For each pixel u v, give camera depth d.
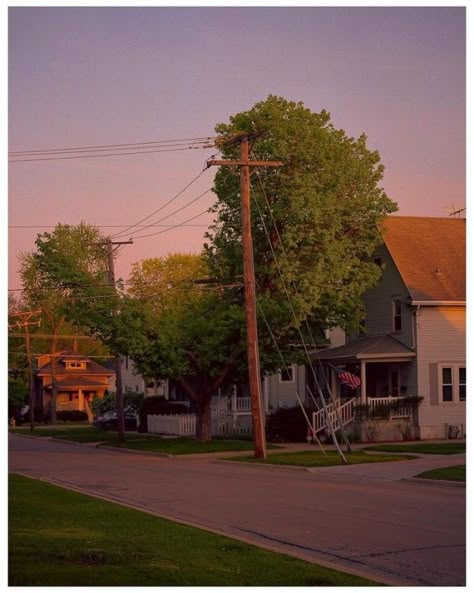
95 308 41.00
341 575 11.05
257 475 27.27
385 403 41.12
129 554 11.85
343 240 40.28
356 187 41.16
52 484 22.70
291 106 39.78
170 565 11.26
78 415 87.75
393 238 44.38
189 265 81.62
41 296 72.81
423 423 41.44
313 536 14.80
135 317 41.31
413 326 41.69
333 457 31.83
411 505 18.80
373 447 35.69
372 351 41.25
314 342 40.25
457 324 42.38
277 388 50.97
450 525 15.94
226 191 40.72
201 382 43.75
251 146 39.06
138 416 60.25
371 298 44.81
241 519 16.88
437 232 45.94
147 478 26.14
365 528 15.64
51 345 88.31
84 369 89.94
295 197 38.09
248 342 33.69
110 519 15.76
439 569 12.10
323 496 20.67
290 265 38.66
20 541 12.72
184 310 43.09
